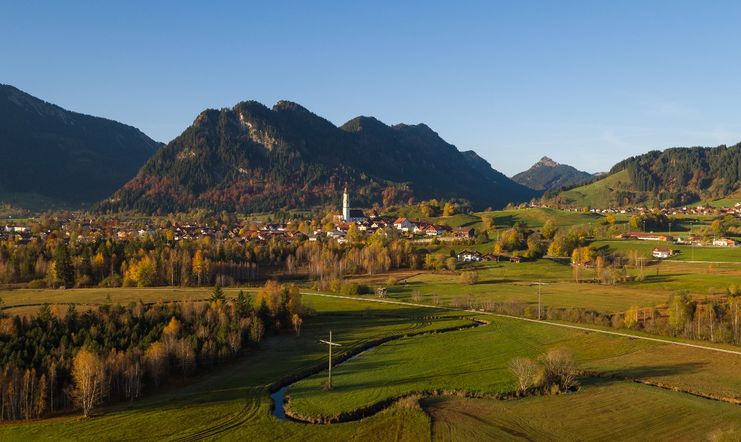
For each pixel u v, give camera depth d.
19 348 104.00
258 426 86.25
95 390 91.00
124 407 93.38
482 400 98.12
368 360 122.00
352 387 103.81
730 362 118.44
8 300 172.88
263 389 102.31
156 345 106.19
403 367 116.19
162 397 98.12
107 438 81.38
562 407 94.75
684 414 91.69
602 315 158.25
